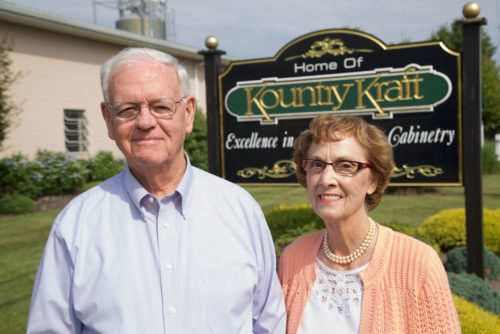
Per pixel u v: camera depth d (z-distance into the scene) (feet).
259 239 6.23
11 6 34.22
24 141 38.81
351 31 16.08
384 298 6.03
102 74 5.68
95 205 5.86
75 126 44.42
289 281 7.14
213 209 5.99
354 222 6.42
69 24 39.09
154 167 5.64
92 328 5.39
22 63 38.29
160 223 5.66
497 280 16.35
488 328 8.59
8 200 32.55
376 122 15.93
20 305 15.78
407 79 15.40
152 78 5.49
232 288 5.65
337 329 6.27
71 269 5.50
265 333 6.45
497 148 63.31
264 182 17.71
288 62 17.08
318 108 16.74
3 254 22.07
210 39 17.90
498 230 18.54
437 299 5.73
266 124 17.54
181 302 5.45
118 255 5.50
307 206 19.47
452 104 14.87
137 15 55.77
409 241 6.25
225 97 18.07
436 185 15.16
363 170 6.31
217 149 18.28
